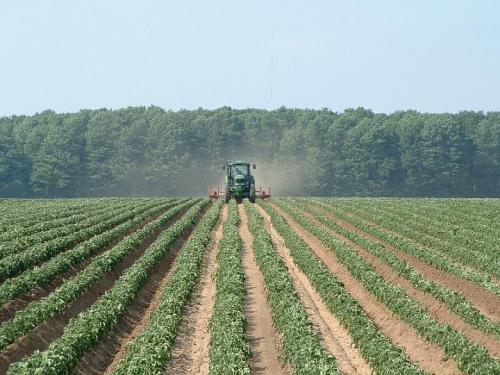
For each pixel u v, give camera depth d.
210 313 24.80
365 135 156.75
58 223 45.22
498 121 166.50
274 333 22.28
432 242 39.38
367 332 20.20
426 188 156.62
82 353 18.39
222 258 32.69
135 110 188.25
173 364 19.30
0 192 148.88
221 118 173.12
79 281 25.14
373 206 67.81
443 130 156.50
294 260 34.97
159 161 162.62
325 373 16.28
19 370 15.88
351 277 30.80
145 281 28.48
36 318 20.03
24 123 182.75
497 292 25.88
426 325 20.84
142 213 55.28
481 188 158.88
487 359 17.78
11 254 31.61
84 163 159.62
